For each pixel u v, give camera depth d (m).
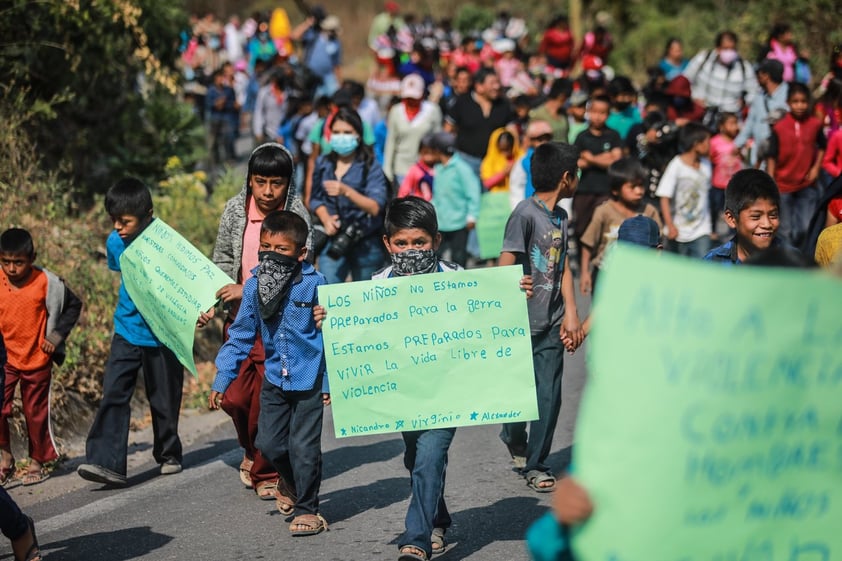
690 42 49.38
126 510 12.31
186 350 12.38
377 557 10.62
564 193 12.23
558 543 5.55
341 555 10.71
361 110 29.05
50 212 18.97
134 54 23.31
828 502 5.44
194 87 38.19
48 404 13.38
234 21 59.00
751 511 5.37
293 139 28.28
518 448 13.10
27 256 12.98
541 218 12.12
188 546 11.12
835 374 5.32
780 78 24.34
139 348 13.09
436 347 10.17
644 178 16.53
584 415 5.31
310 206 17.30
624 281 5.26
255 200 12.77
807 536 5.44
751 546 5.39
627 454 5.26
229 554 10.86
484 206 22.64
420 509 9.82
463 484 12.79
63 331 13.24
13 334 13.05
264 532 11.45
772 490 5.38
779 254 6.35
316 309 10.23
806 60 30.95
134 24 21.58
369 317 10.20
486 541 10.91
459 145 25.55
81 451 14.71
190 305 12.32
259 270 11.02
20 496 12.91
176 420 13.49
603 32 42.62
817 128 22.16
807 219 22.39
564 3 63.09
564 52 44.09
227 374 11.23
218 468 13.83
